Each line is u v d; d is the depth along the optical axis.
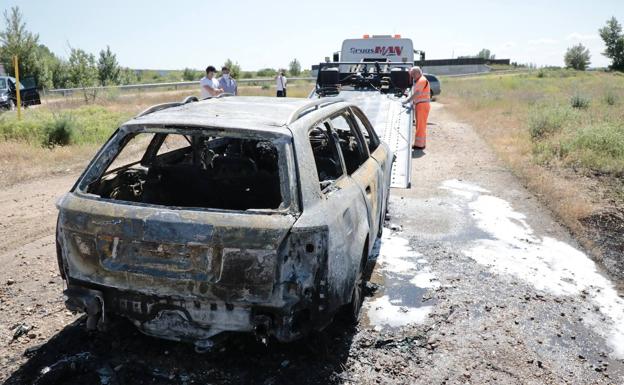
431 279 4.73
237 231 2.75
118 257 2.89
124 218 2.84
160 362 3.24
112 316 3.21
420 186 8.16
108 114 16.42
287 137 3.07
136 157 7.87
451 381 3.23
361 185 3.88
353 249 3.28
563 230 6.21
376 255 5.27
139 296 2.93
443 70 61.66
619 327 3.99
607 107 17.64
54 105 21.81
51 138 11.55
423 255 5.32
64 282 4.45
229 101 4.15
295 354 3.38
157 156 4.41
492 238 5.89
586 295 4.53
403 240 5.74
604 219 6.62
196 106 3.78
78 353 3.31
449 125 15.52
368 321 3.92
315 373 3.20
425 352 3.54
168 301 2.90
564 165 9.56
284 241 2.80
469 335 3.78
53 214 6.48
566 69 69.88
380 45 14.45
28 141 11.28
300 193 2.95
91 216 2.91
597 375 3.37
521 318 4.07
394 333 3.75
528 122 13.88
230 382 3.07
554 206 7.00
